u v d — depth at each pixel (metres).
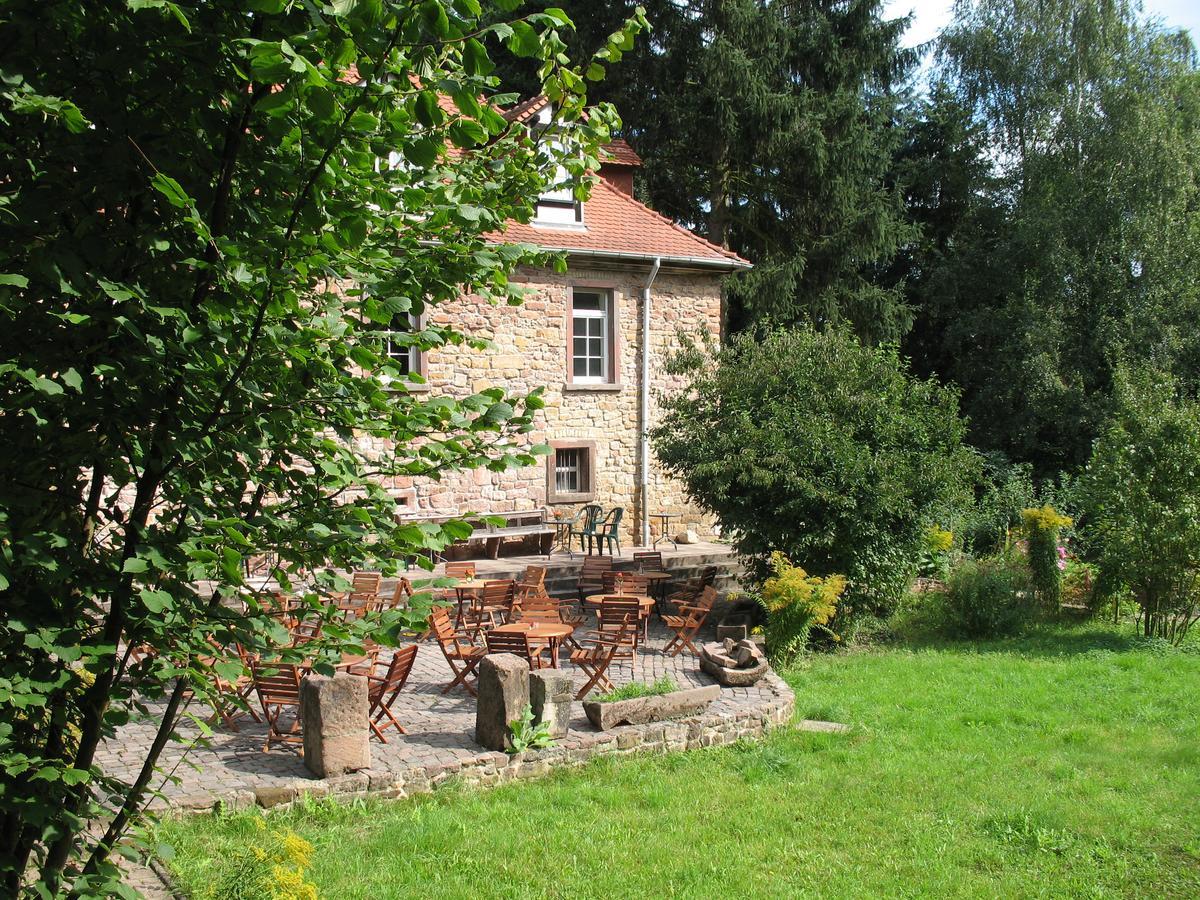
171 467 2.68
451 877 6.13
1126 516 14.48
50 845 2.76
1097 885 6.36
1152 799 7.92
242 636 2.80
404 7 2.37
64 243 2.45
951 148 31.77
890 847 6.89
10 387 2.47
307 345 2.69
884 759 8.80
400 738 8.55
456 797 7.57
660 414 19.73
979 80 31.12
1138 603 15.88
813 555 13.52
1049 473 27.33
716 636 13.30
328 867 6.11
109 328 2.58
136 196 2.65
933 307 29.95
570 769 8.30
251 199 2.85
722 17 23.64
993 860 6.75
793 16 25.70
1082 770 8.66
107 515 2.79
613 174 21.95
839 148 24.50
